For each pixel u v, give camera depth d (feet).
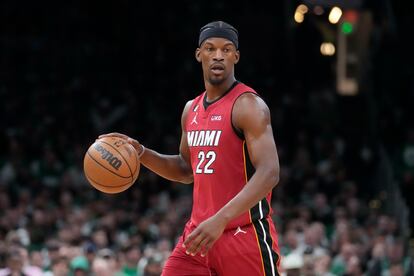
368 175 142.61
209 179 40.01
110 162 40.91
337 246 104.63
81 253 88.53
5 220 106.32
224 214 36.81
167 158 43.83
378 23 95.71
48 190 128.26
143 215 123.24
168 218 110.11
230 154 39.78
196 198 40.73
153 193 130.62
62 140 146.00
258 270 39.42
